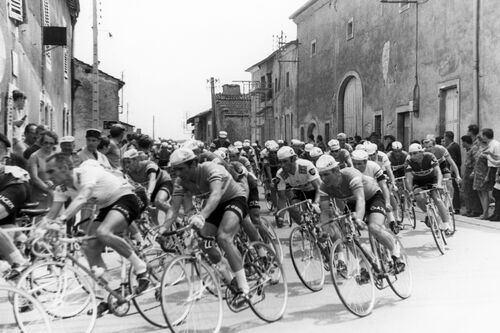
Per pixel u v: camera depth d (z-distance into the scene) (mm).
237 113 50750
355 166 7164
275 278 5617
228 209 5191
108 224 4895
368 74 22531
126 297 4949
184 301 4613
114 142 9180
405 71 19344
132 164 8242
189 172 5141
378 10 21578
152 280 5230
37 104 15227
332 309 5641
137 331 5012
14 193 5363
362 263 5559
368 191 6102
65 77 23781
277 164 13781
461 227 10680
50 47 17719
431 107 17625
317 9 28594
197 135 67000
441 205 8469
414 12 18703
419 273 7094
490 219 11656
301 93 31516
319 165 5934
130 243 5363
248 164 10078
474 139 12984
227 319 5348
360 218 5586
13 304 4320
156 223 8602
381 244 5988
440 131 17078
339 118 25844
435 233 8211
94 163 5141
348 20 24594
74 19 27141
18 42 12445
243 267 5188
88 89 35625
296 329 4988
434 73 17438
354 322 5164
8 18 11359
